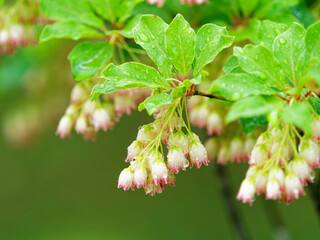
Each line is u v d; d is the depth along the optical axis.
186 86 0.50
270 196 0.50
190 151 0.51
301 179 0.50
